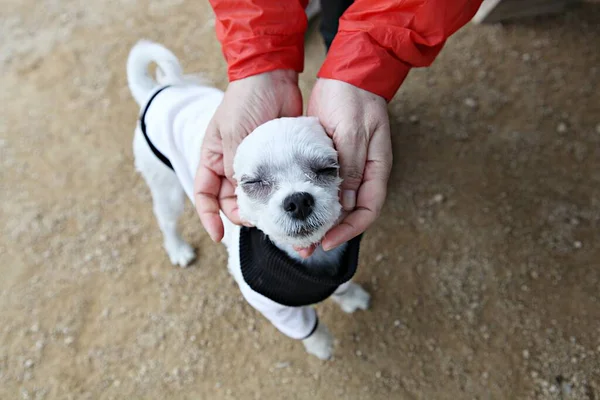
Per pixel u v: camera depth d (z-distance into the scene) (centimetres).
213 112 50
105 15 98
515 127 74
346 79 42
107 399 61
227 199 44
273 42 45
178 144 51
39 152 82
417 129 76
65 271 71
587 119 74
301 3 49
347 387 59
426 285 64
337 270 44
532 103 76
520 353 58
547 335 59
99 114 85
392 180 72
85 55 93
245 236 44
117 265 71
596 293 61
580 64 79
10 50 95
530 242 65
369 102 42
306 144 37
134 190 77
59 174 79
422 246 67
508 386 57
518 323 60
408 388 58
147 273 70
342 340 62
